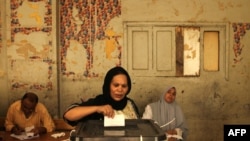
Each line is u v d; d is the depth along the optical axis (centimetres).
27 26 445
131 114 221
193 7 475
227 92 484
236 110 481
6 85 449
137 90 478
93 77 473
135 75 477
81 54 471
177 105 412
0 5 443
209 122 484
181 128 405
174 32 476
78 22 470
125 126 159
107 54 473
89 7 470
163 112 401
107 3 470
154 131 144
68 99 473
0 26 444
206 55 481
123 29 471
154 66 477
